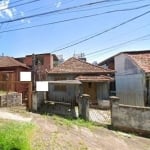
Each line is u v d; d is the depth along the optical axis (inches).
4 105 638.5
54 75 902.4
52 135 361.1
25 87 749.9
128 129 494.0
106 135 448.8
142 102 776.3
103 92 840.9
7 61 1039.0
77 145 339.3
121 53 924.0
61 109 621.3
